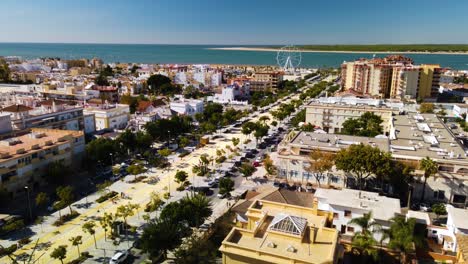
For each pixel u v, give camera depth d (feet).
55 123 483.51
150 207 313.94
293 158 385.29
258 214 215.10
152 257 247.70
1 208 313.32
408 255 232.94
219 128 638.53
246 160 463.83
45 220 304.50
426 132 444.14
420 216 274.57
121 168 427.74
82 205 333.01
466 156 349.82
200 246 253.85
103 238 279.08
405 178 331.77
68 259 251.39
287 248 171.83
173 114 655.76
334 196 276.41
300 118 645.10
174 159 466.70
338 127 604.90
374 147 365.40
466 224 245.04
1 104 582.35
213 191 370.32
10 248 247.09
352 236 257.55
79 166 418.92
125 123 603.67
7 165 328.29
